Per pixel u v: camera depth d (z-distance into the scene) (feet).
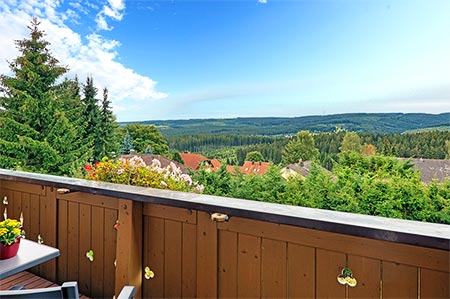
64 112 30.73
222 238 5.20
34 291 2.60
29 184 7.97
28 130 28.96
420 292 3.65
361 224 3.67
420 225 3.60
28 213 8.05
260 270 4.83
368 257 3.98
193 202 4.97
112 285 6.44
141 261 6.13
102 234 6.61
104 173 7.76
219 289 5.24
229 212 4.59
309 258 4.42
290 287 4.57
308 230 4.39
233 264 5.09
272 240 4.71
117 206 6.31
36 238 7.84
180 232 5.66
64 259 7.34
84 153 27.89
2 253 4.82
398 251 3.78
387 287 3.86
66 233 7.27
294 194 7.20
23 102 29.50
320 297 4.33
